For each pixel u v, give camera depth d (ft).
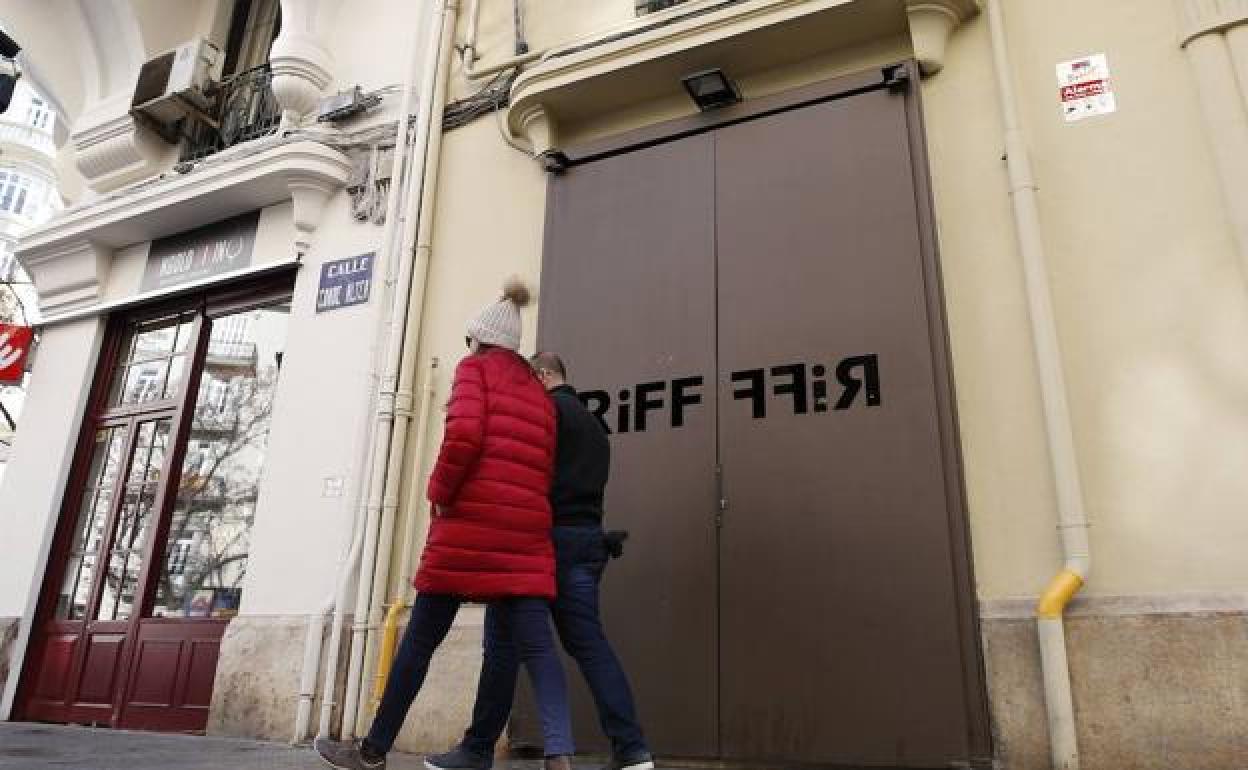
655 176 16.40
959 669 11.67
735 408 14.25
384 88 21.95
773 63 16.28
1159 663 10.93
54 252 25.68
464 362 10.23
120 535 22.58
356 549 17.15
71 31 27.37
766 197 15.17
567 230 16.97
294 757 13.73
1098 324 12.54
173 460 22.26
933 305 13.32
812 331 14.05
